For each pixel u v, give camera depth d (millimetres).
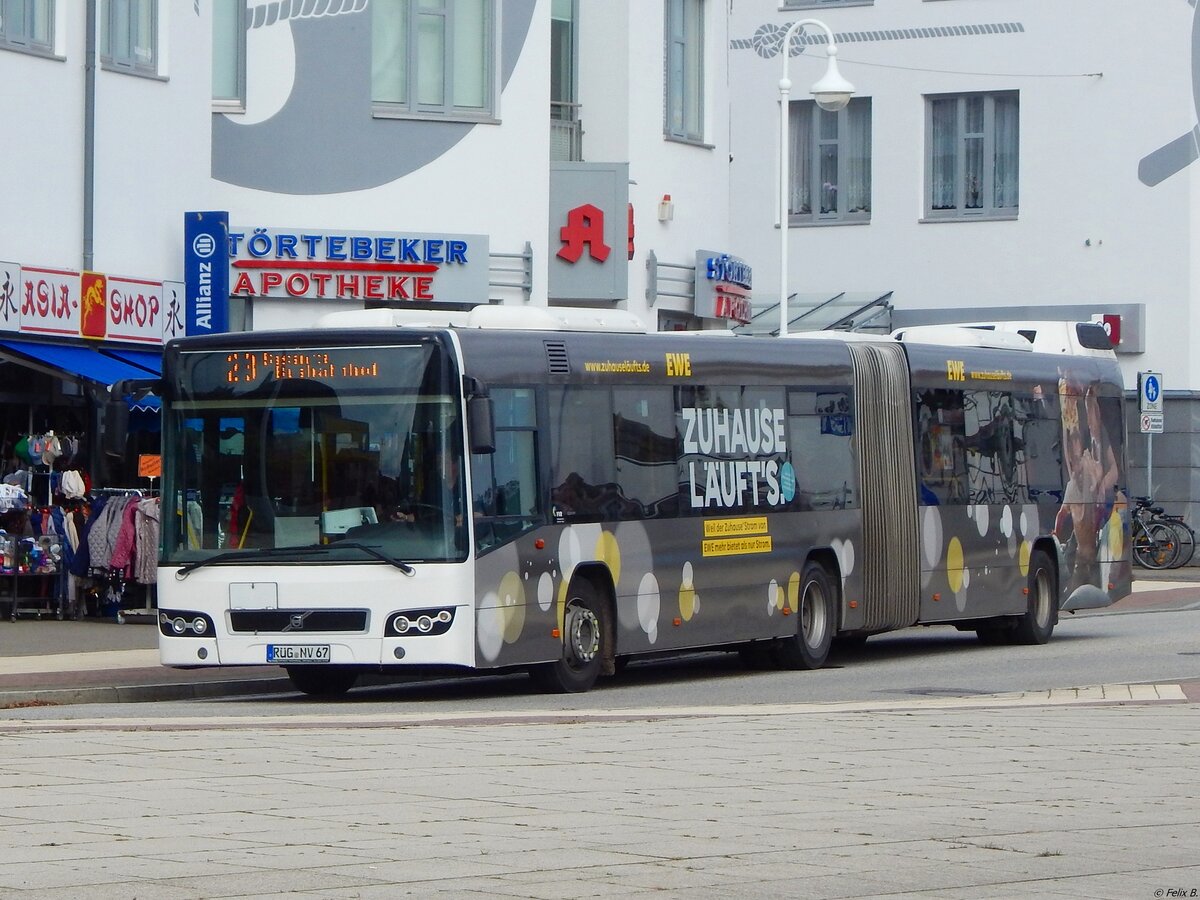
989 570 49500
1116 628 57125
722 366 41875
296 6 60062
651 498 39594
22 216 51844
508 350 36656
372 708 35812
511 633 36188
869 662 46750
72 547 51000
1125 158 88625
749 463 42281
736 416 42094
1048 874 19094
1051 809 23281
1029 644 51688
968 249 92125
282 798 23172
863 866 19406
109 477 53438
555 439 37406
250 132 59938
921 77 92938
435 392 35438
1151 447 82188
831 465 44719
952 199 93125
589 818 22125
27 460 52938
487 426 35062
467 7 61969
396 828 21172
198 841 20125
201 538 36344
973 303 91938
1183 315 87438
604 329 39594
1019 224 90938
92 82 53656
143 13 56094
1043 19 90312
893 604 46375
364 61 60469
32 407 54281
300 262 59250
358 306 60594
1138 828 21922
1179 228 87562
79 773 24938
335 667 37281
